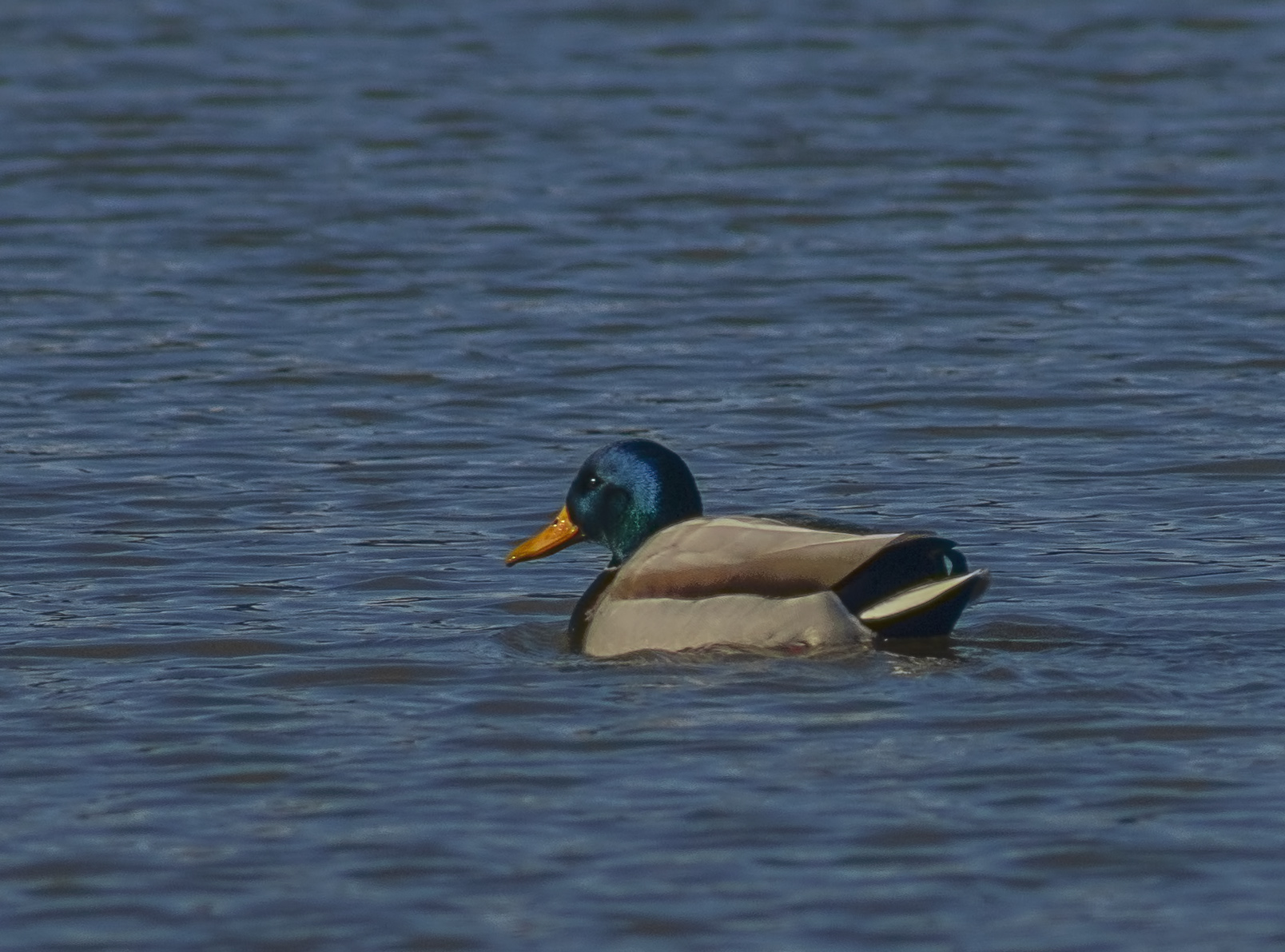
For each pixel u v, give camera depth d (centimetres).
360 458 1770
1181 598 1350
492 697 1163
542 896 910
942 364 2073
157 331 2214
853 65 3612
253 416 1905
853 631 1210
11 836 978
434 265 2503
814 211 2753
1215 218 2697
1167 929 872
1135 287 2381
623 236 2644
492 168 2975
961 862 936
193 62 3619
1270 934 866
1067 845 949
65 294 2362
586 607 1298
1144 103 3353
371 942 874
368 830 980
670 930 879
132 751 1088
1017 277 2438
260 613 1349
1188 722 1099
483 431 1859
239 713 1146
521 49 3747
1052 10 4050
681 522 1294
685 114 3281
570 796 1014
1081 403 1928
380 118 3259
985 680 1170
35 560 1477
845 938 869
